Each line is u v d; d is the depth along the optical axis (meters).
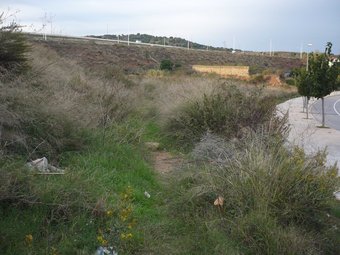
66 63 16.70
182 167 6.95
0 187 4.14
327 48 21.20
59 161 6.09
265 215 4.86
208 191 5.57
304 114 25.72
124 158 7.14
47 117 6.50
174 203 5.58
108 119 8.96
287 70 71.94
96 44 50.75
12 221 4.04
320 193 5.39
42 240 3.97
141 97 16.22
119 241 4.20
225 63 69.50
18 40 7.99
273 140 6.64
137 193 5.71
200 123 9.68
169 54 63.78
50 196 4.46
